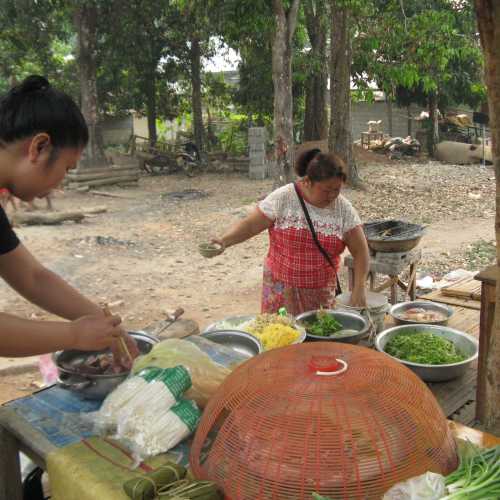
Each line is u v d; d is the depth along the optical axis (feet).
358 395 4.57
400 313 11.32
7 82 61.36
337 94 42.93
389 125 74.23
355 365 4.96
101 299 22.11
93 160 51.78
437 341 8.81
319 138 58.59
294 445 4.35
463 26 47.24
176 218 37.04
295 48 55.11
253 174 54.19
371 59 43.52
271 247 11.01
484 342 7.75
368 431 4.38
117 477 5.04
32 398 6.64
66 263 26.63
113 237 31.71
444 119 70.90
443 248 28.14
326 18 52.19
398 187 45.75
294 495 4.25
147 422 5.36
